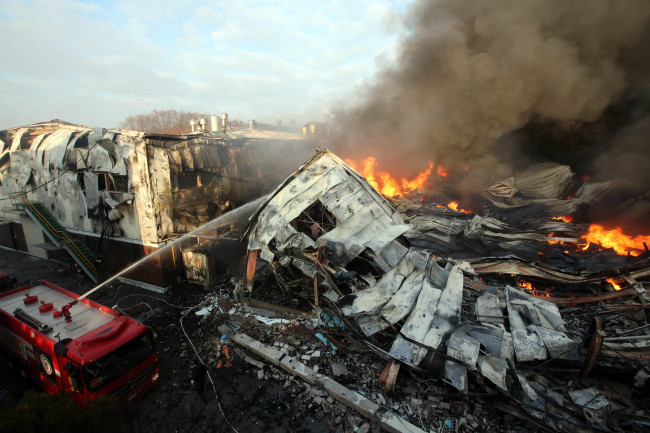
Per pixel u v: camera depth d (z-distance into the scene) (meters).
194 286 13.88
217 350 9.43
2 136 17.58
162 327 10.77
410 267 9.64
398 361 7.82
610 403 6.82
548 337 7.39
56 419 3.99
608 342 7.90
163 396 7.84
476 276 11.52
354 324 9.02
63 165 14.38
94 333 6.96
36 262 17.38
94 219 14.20
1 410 4.20
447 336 7.62
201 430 6.96
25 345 7.44
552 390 7.09
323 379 8.02
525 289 11.35
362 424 7.02
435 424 6.79
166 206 13.04
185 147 13.73
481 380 6.97
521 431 6.59
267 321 10.62
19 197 17.02
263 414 7.34
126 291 13.46
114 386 6.65
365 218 10.48
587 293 11.18
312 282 11.40
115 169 12.82
